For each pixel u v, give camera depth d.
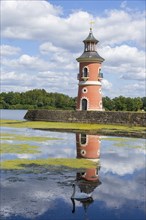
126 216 12.99
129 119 53.31
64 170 20.22
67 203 14.27
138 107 88.44
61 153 26.45
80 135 40.38
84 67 59.66
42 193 15.45
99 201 14.71
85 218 12.66
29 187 16.31
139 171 20.80
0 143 31.23
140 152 28.20
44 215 12.83
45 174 19.03
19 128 50.28
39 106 145.62
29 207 13.61
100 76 59.81
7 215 12.68
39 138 36.31
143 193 16.05
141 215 13.15
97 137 38.72
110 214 13.20
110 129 48.03
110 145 32.19
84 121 57.34
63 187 16.53
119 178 18.84
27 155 24.80
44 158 23.84
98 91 59.56
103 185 17.27
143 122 51.94
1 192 15.41
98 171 20.42
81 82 60.00
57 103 135.62
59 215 12.89
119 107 87.69
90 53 60.09
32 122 61.78
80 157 24.97
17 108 160.25
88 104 58.97
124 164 22.86
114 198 15.17
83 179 18.22
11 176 18.33
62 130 46.59
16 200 14.38
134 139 37.25
